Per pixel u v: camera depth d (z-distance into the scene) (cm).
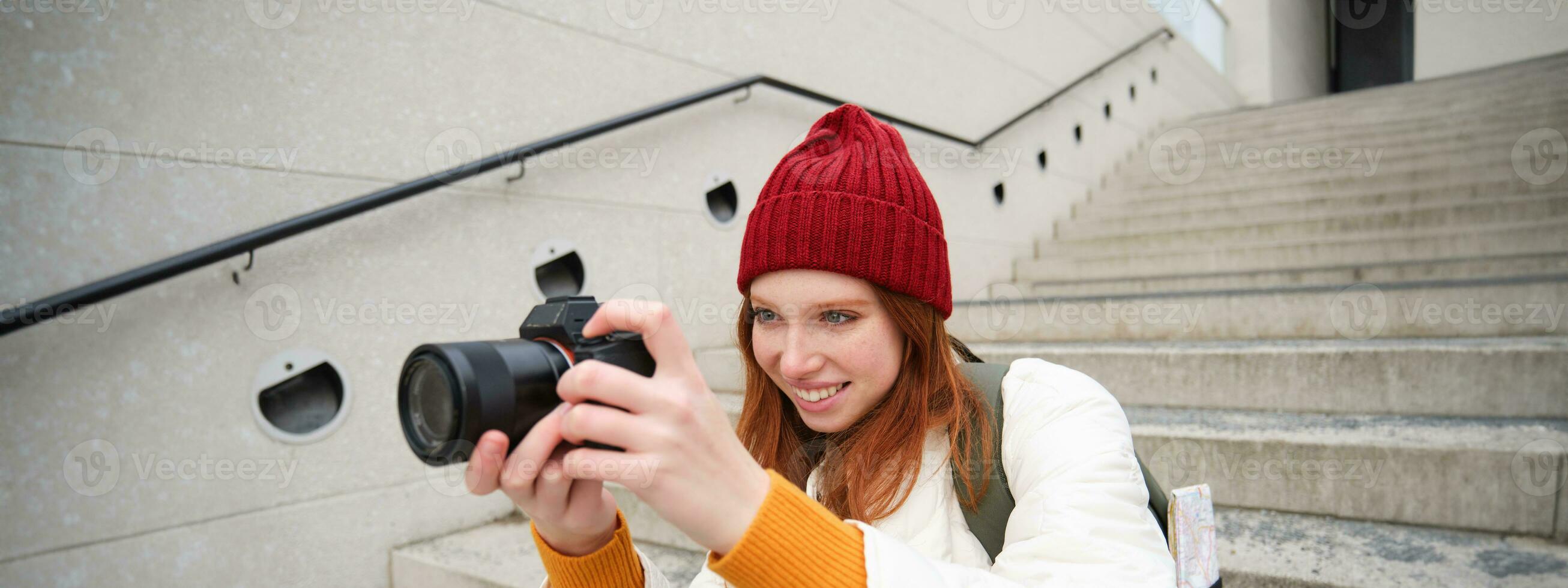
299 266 164
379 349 176
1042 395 75
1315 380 189
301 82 164
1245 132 537
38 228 132
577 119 215
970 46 381
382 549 177
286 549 162
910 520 77
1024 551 62
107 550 140
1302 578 124
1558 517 135
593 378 43
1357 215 315
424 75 183
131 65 142
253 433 158
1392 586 119
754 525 45
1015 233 411
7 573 130
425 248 183
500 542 183
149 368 145
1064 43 473
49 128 133
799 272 75
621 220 227
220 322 153
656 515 185
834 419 79
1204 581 75
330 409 169
